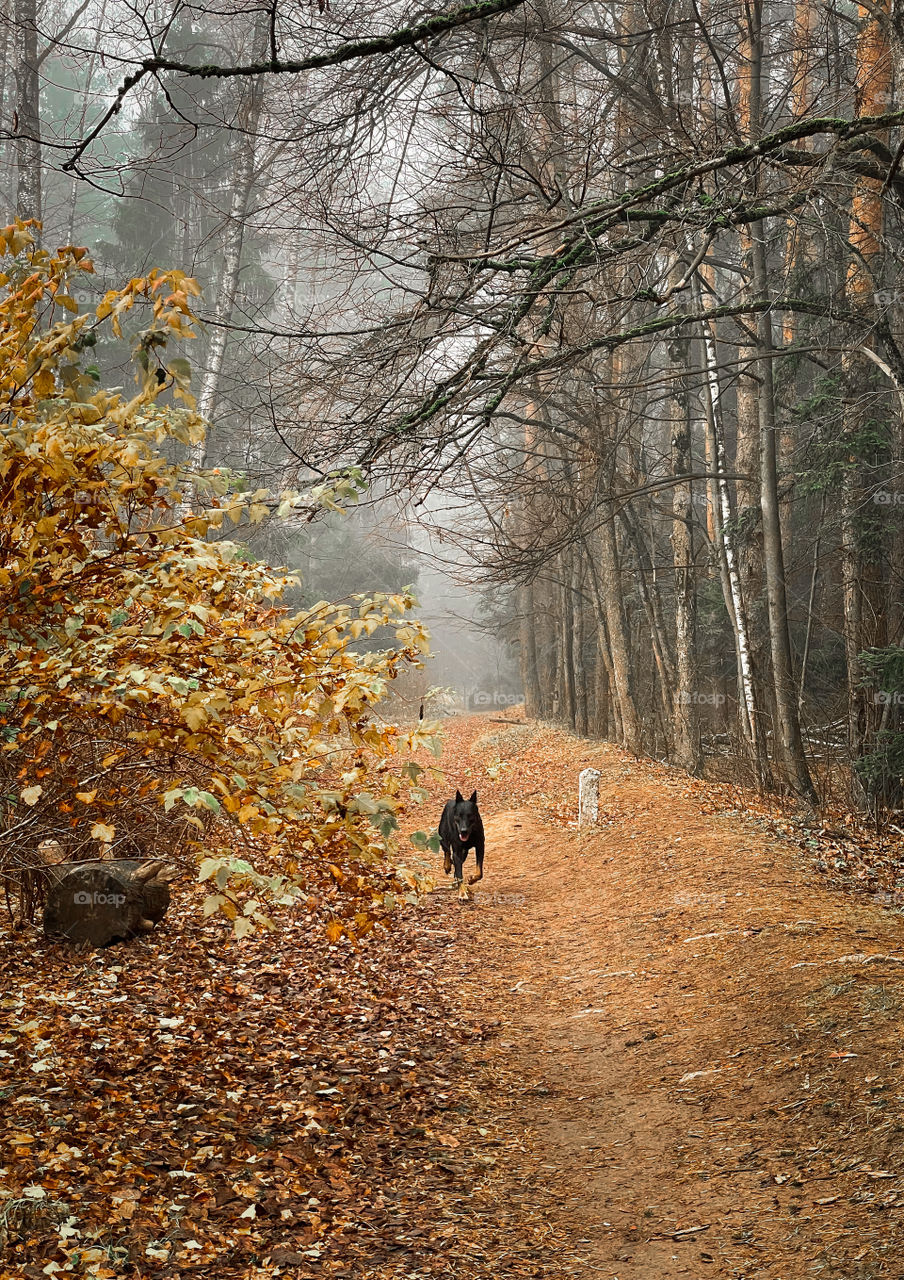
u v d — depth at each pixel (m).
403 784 4.70
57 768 4.87
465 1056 8.00
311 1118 6.21
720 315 11.54
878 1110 5.57
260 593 4.60
